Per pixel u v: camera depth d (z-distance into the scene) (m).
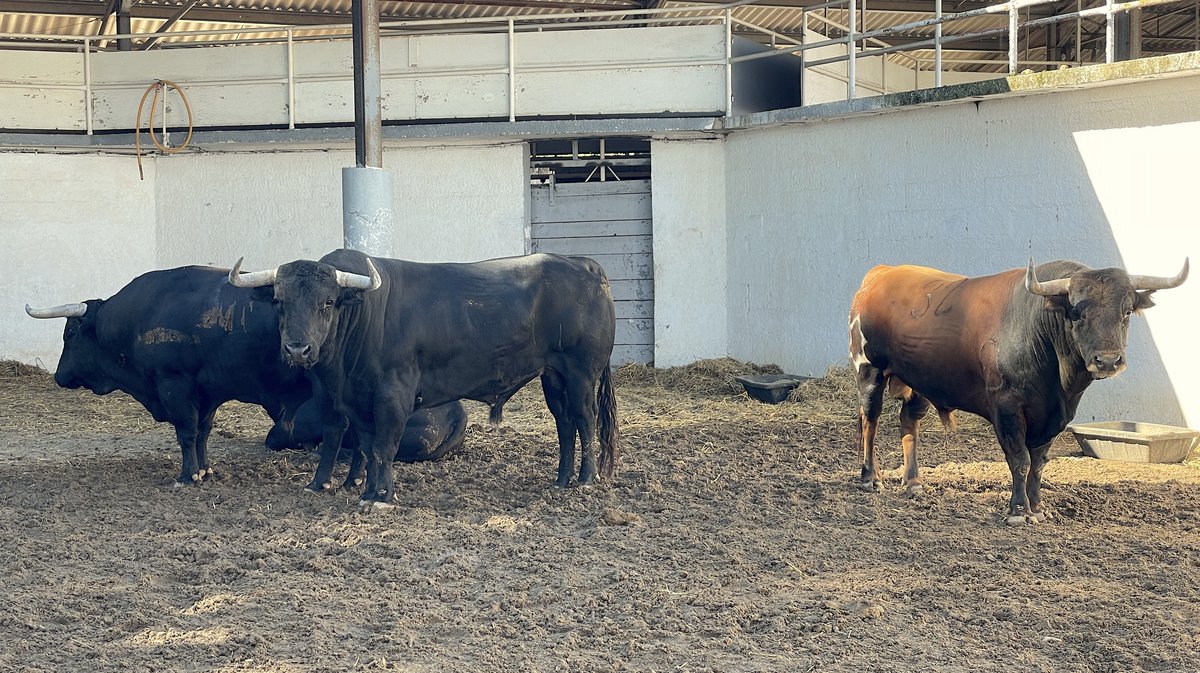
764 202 17.88
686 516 11.79
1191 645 9.25
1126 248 14.48
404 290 12.10
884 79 20.11
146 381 12.89
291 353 11.42
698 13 18.14
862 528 11.45
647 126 18.03
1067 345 11.06
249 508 11.95
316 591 10.31
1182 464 13.23
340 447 13.13
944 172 15.89
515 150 18.50
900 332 12.03
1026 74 14.81
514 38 18.31
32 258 18.72
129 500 12.25
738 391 16.84
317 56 18.59
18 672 8.82
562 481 12.67
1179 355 14.16
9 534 11.38
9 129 18.70
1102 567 10.62
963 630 9.70
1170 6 21.16
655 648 9.34
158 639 9.54
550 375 12.63
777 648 9.36
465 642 9.52
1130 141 14.41
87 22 21.25
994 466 13.10
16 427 15.26
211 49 18.80
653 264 18.58
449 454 13.54
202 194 19.03
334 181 18.73
